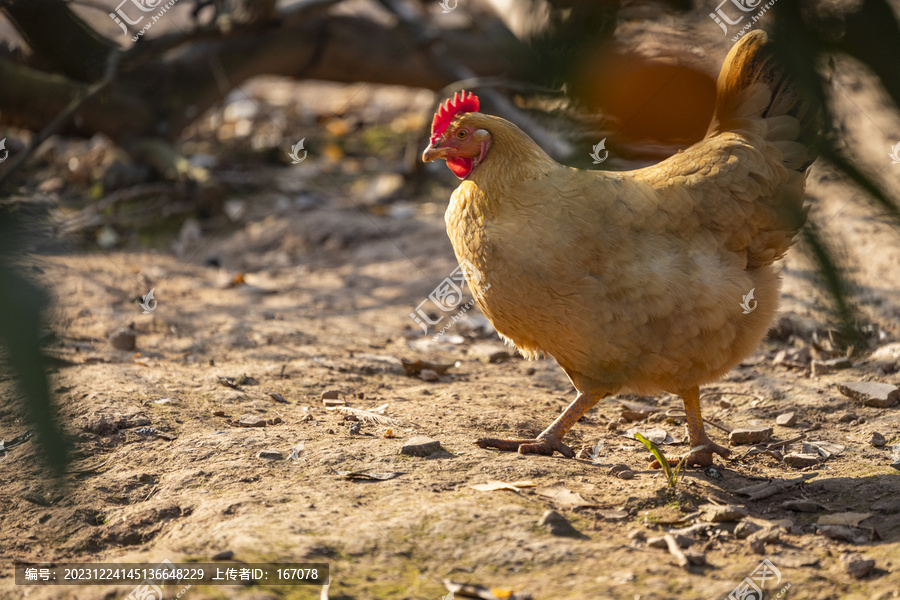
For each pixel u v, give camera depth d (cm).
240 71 734
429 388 404
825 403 371
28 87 652
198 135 923
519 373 439
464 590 206
